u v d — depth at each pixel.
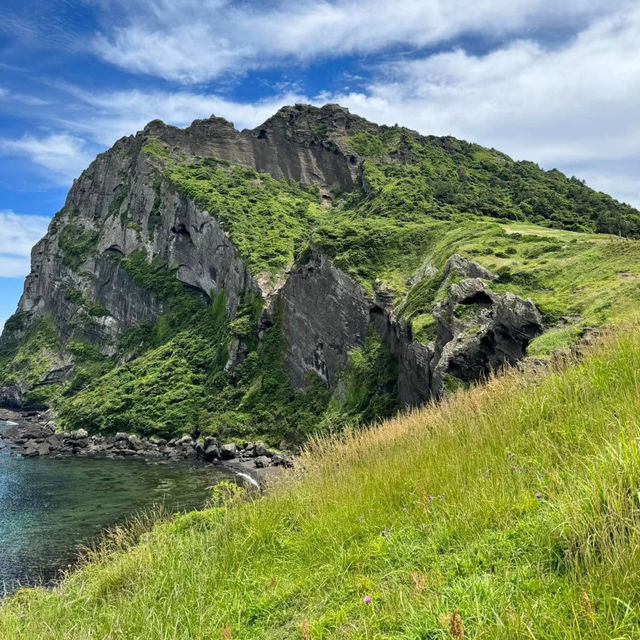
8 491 41.59
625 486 4.57
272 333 75.81
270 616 5.94
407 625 4.40
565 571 4.33
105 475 48.88
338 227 72.56
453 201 97.69
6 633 7.77
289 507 8.84
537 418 7.89
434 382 36.62
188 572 7.81
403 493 7.26
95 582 9.25
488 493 6.08
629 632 3.41
